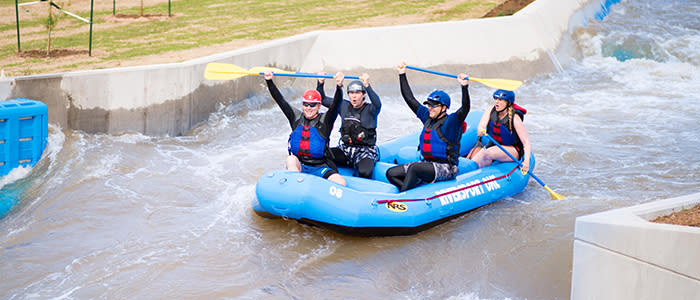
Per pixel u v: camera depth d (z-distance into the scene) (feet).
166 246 16.47
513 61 36.01
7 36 35.12
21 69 27.27
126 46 33.45
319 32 33.63
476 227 17.54
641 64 39.11
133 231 17.40
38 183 20.80
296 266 15.43
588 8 46.57
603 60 40.42
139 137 25.23
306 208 15.97
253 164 22.98
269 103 30.48
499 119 19.16
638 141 25.55
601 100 32.30
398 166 17.89
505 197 19.40
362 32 33.83
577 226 11.72
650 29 45.75
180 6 47.62
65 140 23.43
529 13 38.42
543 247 16.17
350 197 16.16
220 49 33.14
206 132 26.71
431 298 13.91
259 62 29.99
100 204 19.16
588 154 23.99
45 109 21.97
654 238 10.13
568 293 13.87
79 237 17.06
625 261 10.72
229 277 14.88
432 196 17.26
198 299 13.87
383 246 16.51
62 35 36.01
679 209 11.79
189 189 20.51
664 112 29.91
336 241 16.83
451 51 34.83
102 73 24.20
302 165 17.67
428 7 46.83
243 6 47.96
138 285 14.46
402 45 34.06
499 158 19.75
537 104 31.65
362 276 14.97
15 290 14.21
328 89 32.50
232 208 19.07
